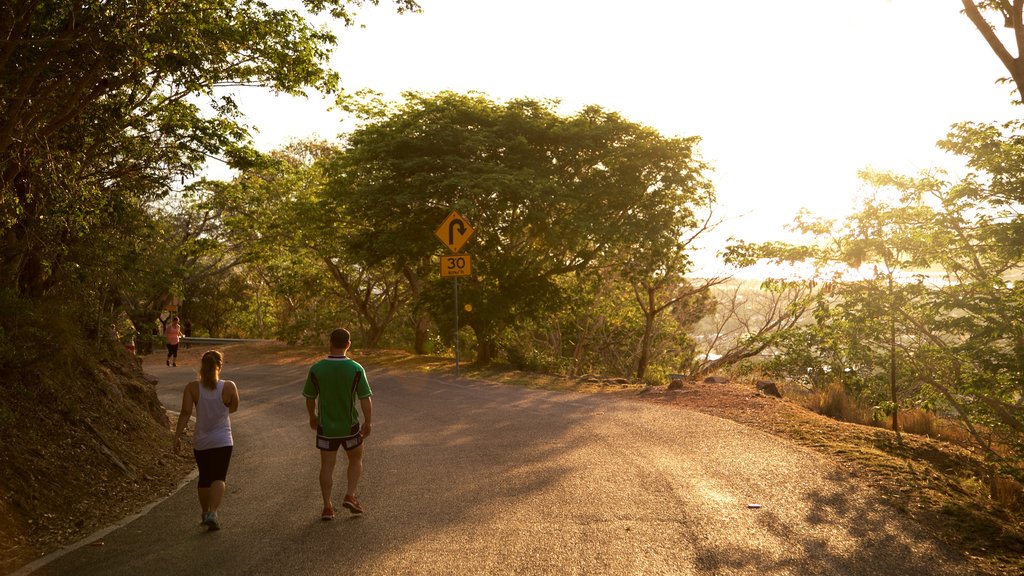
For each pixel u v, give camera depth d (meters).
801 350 14.91
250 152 12.95
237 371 24.00
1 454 7.54
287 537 6.43
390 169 24.78
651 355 39.06
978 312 9.32
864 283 10.24
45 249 10.38
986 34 12.05
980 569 5.42
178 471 9.86
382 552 5.92
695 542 6.04
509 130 25.12
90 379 10.92
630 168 26.00
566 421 12.57
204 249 31.59
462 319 25.09
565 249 27.23
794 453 9.53
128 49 9.98
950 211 10.31
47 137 10.43
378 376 21.22
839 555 5.71
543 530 6.41
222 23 10.60
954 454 10.69
